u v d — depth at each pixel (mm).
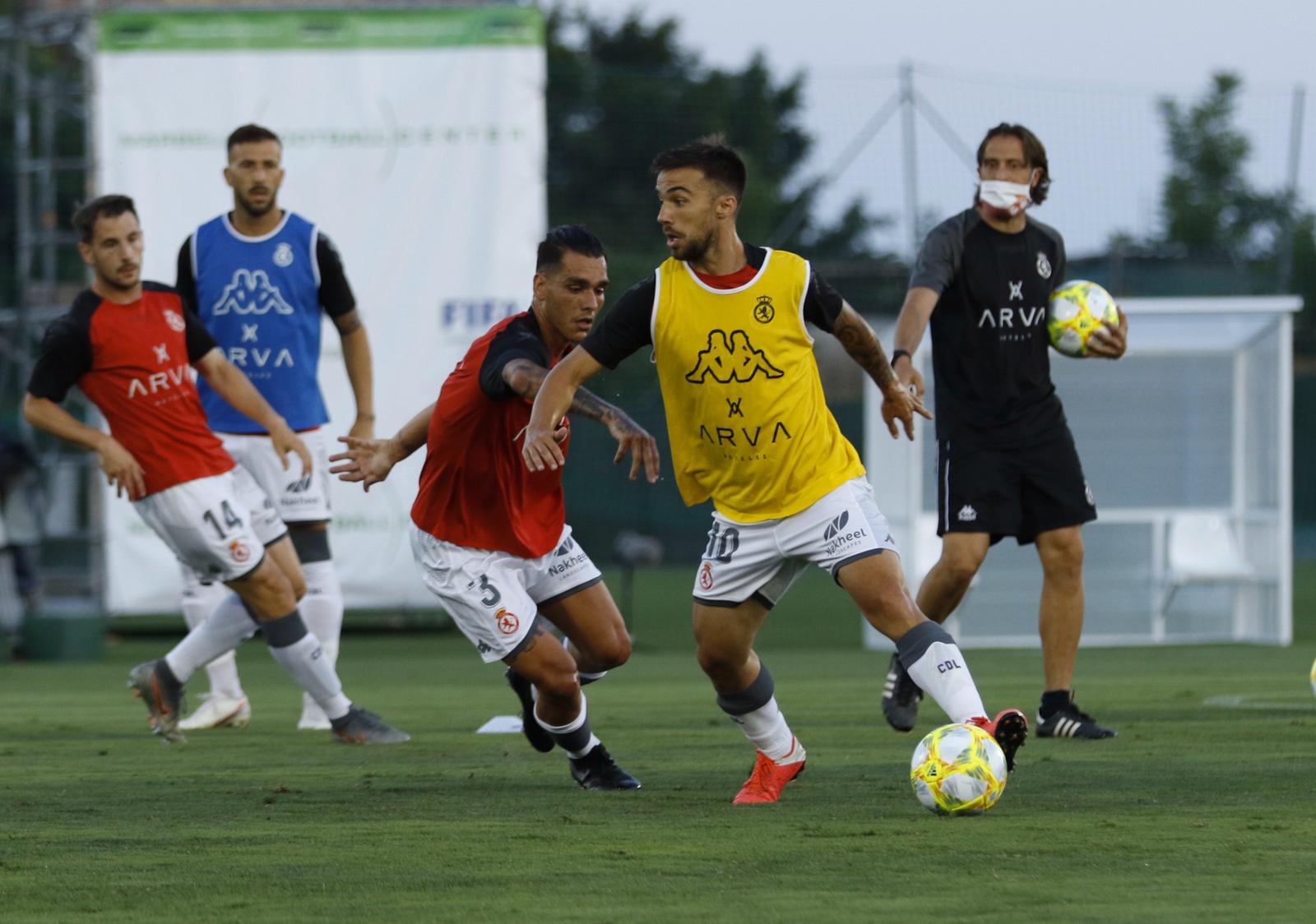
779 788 11039
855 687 21094
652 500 48938
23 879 8422
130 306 15023
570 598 12242
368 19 29422
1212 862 8531
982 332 14797
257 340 17156
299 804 11070
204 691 22344
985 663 25172
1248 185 57969
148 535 29531
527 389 10797
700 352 10414
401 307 29422
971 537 14883
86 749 14953
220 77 29203
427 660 27656
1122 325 15070
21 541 29844
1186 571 28766
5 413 36031
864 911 7402
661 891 7934
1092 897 7656
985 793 10086
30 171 32906
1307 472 50594
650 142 50312
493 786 12039
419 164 29453
